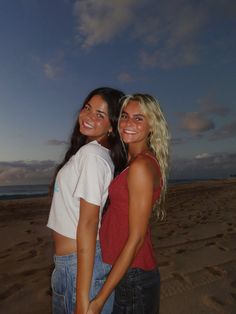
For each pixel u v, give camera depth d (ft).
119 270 5.73
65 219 6.22
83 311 5.57
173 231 22.53
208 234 21.40
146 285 6.29
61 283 6.18
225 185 75.56
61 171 6.45
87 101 7.30
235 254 16.55
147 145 7.29
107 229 6.46
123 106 7.16
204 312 10.56
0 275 13.97
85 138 7.61
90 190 5.86
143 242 6.01
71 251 6.14
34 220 28.12
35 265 15.25
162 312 10.53
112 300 6.27
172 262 15.34
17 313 10.67
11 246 18.84
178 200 43.78
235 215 29.40
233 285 12.55
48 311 10.77
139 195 5.93
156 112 7.07
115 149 7.13
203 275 13.60
